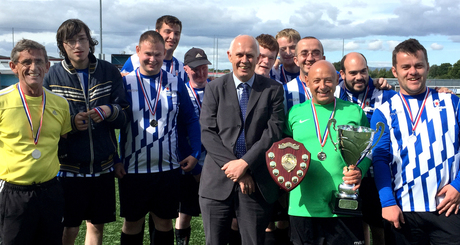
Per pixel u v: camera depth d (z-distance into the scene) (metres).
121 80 2.87
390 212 2.31
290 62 3.78
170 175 3.00
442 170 2.29
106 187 2.85
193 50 3.55
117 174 2.94
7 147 2.37
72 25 2.56
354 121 2.51
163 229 3.05
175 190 3.05
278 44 3.52
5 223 2.39
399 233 2.41
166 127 2.96
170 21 3.84
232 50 2.52
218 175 2.52
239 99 2.56
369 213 3.00
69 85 2.67
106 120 2.74
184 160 3.18
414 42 2.38
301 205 2.49
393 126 2.43
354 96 3.03
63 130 2.60
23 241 2.42
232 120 2.50
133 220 2.96
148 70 2.92
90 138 2.70
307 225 2.49
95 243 2.90
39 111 2.45
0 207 2.39
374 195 2.96
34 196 2.40
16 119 2.37
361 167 2.43
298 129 2.55
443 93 2.40
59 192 2.54
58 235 2.54
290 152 2.36
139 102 2.91
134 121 2.90
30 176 2.38
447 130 2.32
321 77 2.45
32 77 2.35
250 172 2.49
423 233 2.38
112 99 2.81
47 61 2.46
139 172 2.91
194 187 3.49
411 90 2.38
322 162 2.46
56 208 2.51
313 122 2.52
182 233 3.55
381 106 2.54
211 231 2.53
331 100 2.57
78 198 2.73
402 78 2.39
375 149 2.47
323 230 2.50
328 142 2.47
